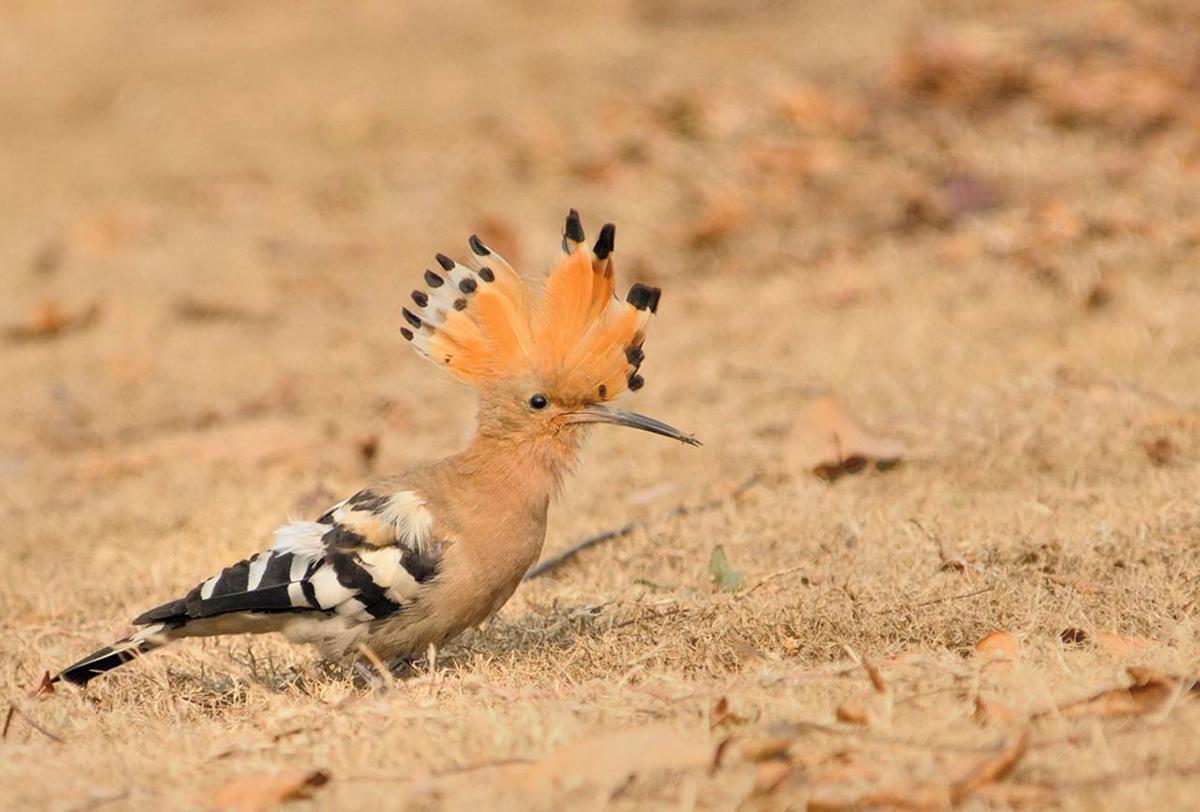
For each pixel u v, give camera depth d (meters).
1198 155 17.55
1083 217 16.16
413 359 16.16
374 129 23.80
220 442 14.03
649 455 12.50
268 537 11.23
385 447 13.57
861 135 19.69
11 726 7.93
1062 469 11.02
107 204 22.55
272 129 24.80
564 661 8.04
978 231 16.56
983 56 20.25
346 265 19.28
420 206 20.59
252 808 6.16
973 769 5.94
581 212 19.28
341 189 21.78
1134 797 5.61
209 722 7.70
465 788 6.12
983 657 7.41
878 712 6.62
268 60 28.36
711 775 6.04
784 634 8.25
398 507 8.14
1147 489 10.27
